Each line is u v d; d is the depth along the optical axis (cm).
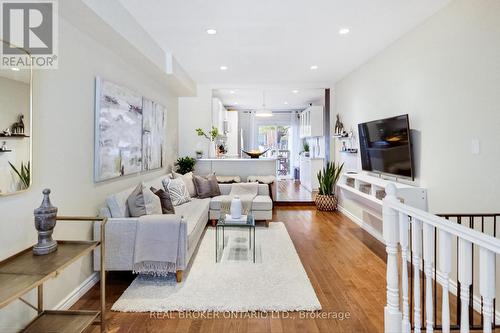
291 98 788
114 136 296
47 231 174
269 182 590
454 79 253
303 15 282
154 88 429
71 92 233
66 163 228
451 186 257
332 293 248
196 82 567
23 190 180
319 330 198
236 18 288
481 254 119
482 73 222
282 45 364
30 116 186
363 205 388
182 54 396
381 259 322
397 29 316
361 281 269
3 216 169
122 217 267
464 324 127
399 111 342
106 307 223
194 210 379
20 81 179
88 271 252
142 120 370
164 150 466
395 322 177
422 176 300
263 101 837
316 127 791
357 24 304
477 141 228
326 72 496
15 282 136
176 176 458
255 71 486
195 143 610
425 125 294
